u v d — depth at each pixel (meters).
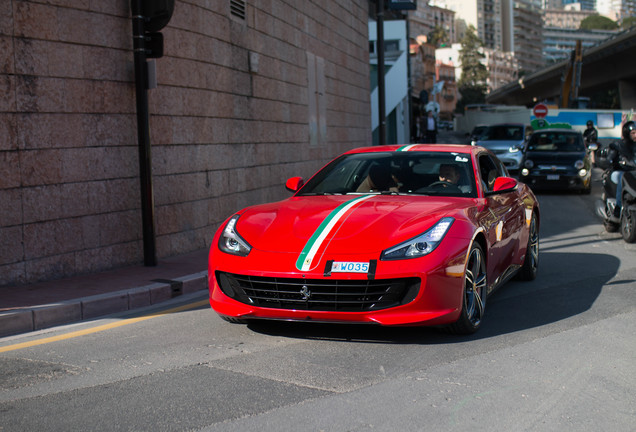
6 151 6.34
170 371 3.96
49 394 3.61
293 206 5.06
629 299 5.83
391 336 4.63
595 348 4.35
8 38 6.34
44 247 6.68
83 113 7.07
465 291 4.53
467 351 4.29
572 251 8.72
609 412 3.26
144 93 7.27
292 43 12.84
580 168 16.38
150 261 7.51
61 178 6.84
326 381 3.71
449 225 4.50
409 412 3.25
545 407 3.32
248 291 4.48
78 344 4.71
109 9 7.36
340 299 4.26
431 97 140.38
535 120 29.08
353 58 17.44
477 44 171.50
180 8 8.60
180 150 8.59
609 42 62.00
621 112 31.45
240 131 10.34
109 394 3.58
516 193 6.44
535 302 5.78
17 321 5.17
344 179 5.64
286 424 3.11
